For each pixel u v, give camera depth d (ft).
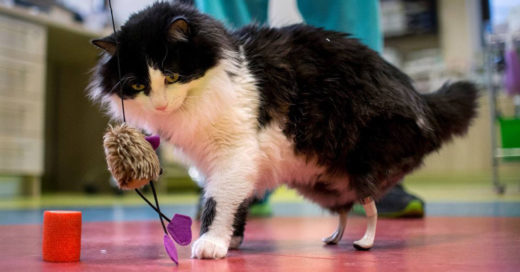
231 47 4.07
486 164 17.97
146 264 3.37
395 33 20.47
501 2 18.61
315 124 4.05
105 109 4.40
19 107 12.89
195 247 3.65
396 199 7.07
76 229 3.49
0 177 13.98
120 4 13.67
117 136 3.31
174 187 17.44
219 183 3.82
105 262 3.46
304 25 4.60
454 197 11.89
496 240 4.55
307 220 7.39
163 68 3.67
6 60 12.53
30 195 13.83
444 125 4.48
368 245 4.08
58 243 3.44
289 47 4.26
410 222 6.52
